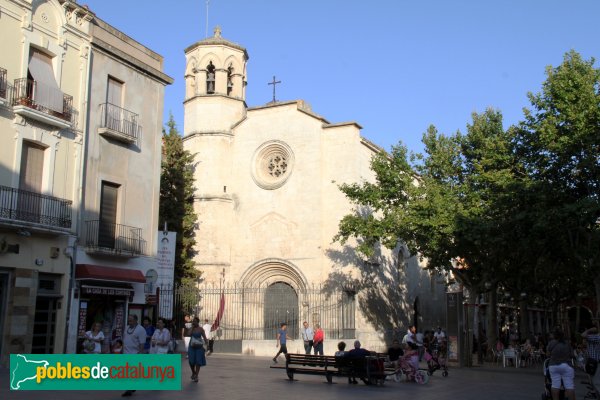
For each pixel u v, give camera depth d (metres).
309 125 36.75
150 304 24.58
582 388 18.66
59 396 12.14
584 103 24.80
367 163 37.44
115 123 23.67
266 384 16.08
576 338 39.25
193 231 36.78
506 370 25.77
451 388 17.08
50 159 20.62
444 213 26.02
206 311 35.50
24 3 20.02
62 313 20.56
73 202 21.42
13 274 18.98
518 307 47.09
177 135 36.50
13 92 19.50
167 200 34.94
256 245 36.72
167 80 26.73
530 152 28.28
